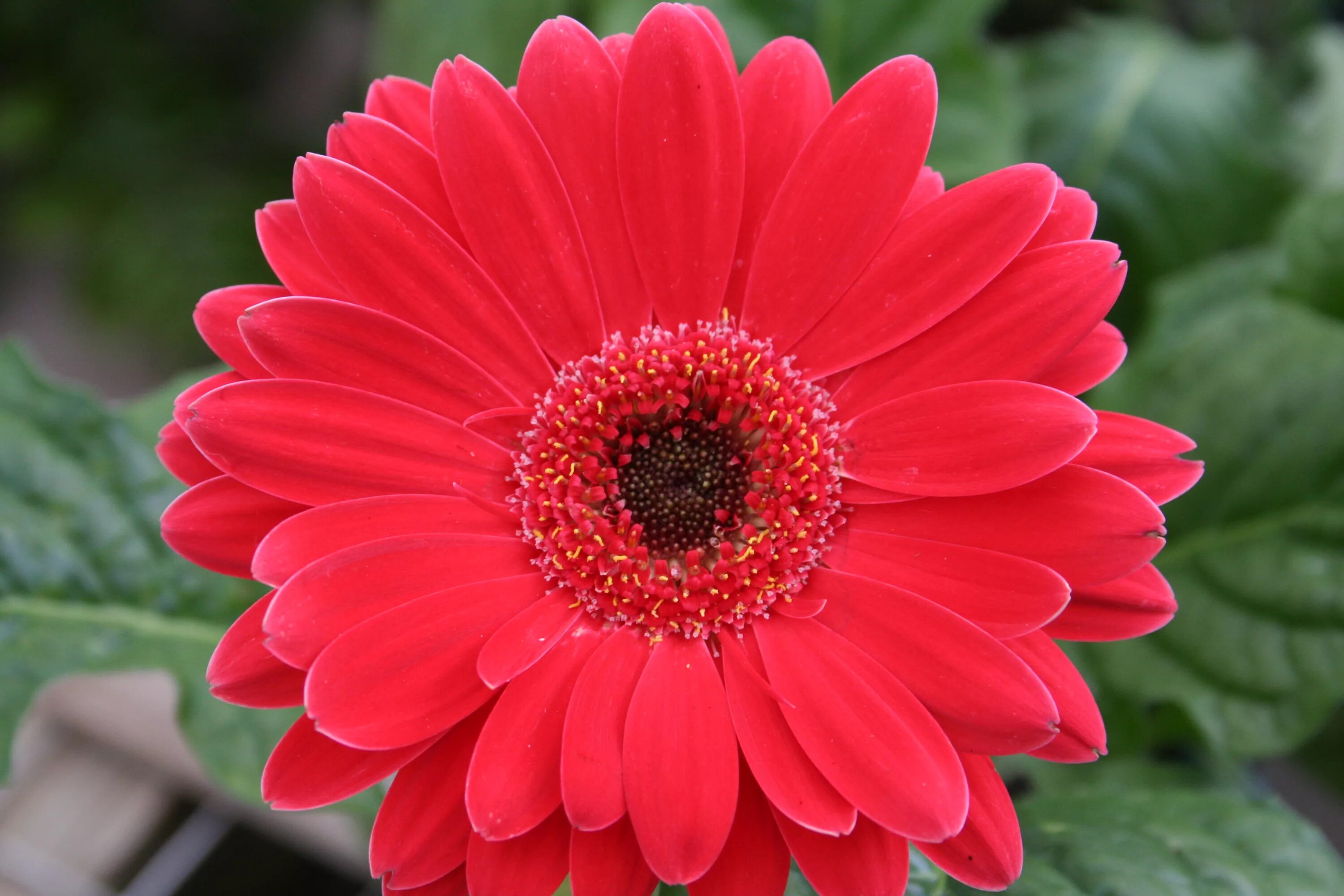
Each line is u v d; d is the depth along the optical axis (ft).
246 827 1.10
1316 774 1.05
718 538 0.90
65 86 1.50
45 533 0.95
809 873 0.79
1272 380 0.96
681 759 0.81
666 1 0.84
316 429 0.82
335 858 1.09
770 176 0.86
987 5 1.01
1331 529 0.95
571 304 0.87
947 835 0.78
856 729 0.81
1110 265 0.82
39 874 1.08
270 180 1.49
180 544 0.82
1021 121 1.10
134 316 1.42
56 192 1.45
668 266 0.87
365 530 0.82
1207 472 0.97
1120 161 1.13
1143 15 1.22
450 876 0.81
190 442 0.84
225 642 0.80
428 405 0.85
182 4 1.50
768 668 0.84
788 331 0.87
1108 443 0.83
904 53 1.02
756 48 1.02
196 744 0.93
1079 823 0.91
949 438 0.83
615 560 0.86
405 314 0.84
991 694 0.80
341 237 0.83
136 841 1.10
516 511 0.87
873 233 0.85
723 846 0.79
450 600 0.83
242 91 1.55
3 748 0.91
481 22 1.04
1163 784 0.97
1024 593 0.81
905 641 0.82
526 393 0.87
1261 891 0.87
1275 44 1.23
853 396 0.87
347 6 1.52
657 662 0.85
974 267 0.83
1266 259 1.03
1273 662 0.95
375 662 0.80
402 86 0.86
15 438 0.96
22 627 0.94
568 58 0.84
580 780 0.79
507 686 0.82
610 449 0.91
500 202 0.85
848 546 0.86
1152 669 0.97
